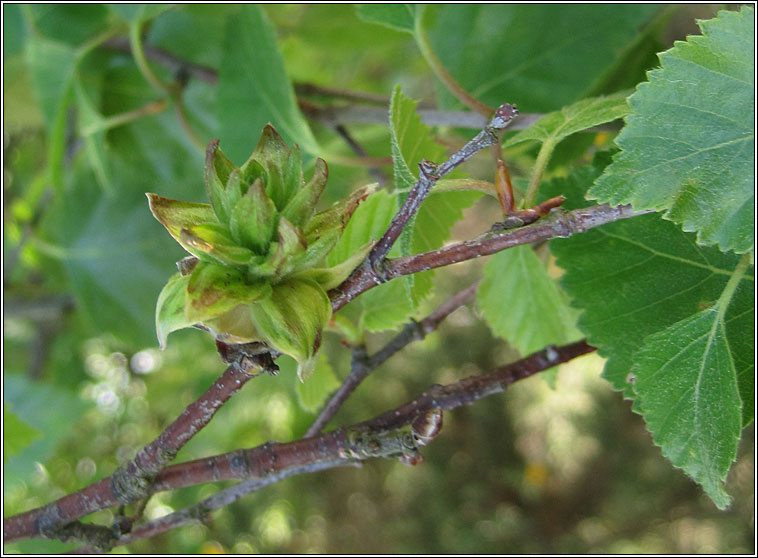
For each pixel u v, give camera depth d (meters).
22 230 0.36
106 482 0.15
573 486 0.97
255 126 0.23
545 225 0.12
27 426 0.26
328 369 0.19
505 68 0.25
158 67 0.31
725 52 0.12
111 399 0.57
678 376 0.13
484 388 0.16
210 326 0.11
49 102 0.28
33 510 0.16
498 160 0.13
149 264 0.33
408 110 0.15
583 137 0.21
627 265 0.16
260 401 0.61
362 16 0.21
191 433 0.13
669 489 0.91
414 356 0.95
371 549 0.96
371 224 0.17
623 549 0.89
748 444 0.75
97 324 0.35
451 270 0.88
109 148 0.32
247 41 0.22
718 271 0.15
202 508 0.17
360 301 0.17
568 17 0.24
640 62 0.24
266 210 0.11
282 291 0.11
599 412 0.93
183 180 0.33
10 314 0.40
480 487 0.97
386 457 0.14
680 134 0.12
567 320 0.20
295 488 0.93
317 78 0.40
